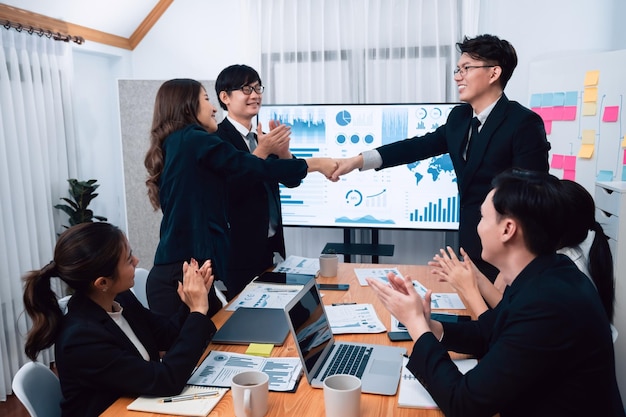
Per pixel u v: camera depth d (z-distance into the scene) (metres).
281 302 2.05
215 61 4.30
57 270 1.42
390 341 1.69
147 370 1.37
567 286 1.15
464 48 2.21
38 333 1.41
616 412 1.20
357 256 4.21
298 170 2.27
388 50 3.91
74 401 1.40
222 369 1.53
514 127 2.15
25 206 3.35
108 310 1.55
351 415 1.21
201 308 1.57
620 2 3.48
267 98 4.12
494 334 1.25
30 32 3.40
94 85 4.31
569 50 3.62
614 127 3.13
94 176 4.36
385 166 2.66
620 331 2.50
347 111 3.74
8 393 3.22
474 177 2.24
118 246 1.46
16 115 3.31
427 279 2.32
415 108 3.67
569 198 1.17
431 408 1.29
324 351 1.57
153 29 4.37
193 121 2.18
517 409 1.21
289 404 1.33
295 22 3.97
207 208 2.12
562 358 1.11
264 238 2.61
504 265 1.28
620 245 2.49
